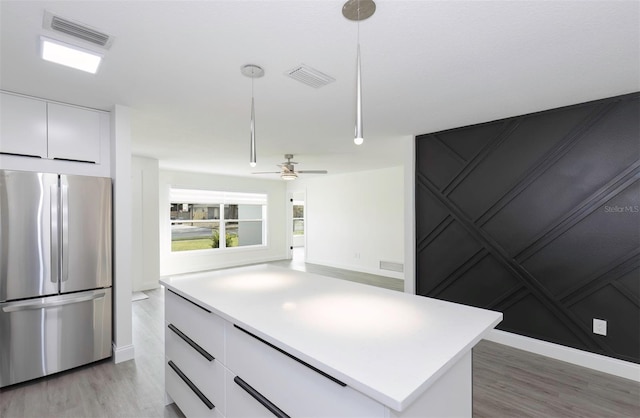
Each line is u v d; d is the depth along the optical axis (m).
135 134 3.84
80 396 2.34
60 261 2.62
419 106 2.88
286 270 2.71
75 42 1.79
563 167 2.89
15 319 2.43
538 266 3.03
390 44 1.82
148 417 2.10
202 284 2.16
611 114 2.65
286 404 1.24
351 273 7.09
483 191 3.40
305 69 2.14
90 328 2.77
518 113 3.09
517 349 3.13
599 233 2.71
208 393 1.76
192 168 6.63
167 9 1.50
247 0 1.43
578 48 1.87
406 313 1.55
